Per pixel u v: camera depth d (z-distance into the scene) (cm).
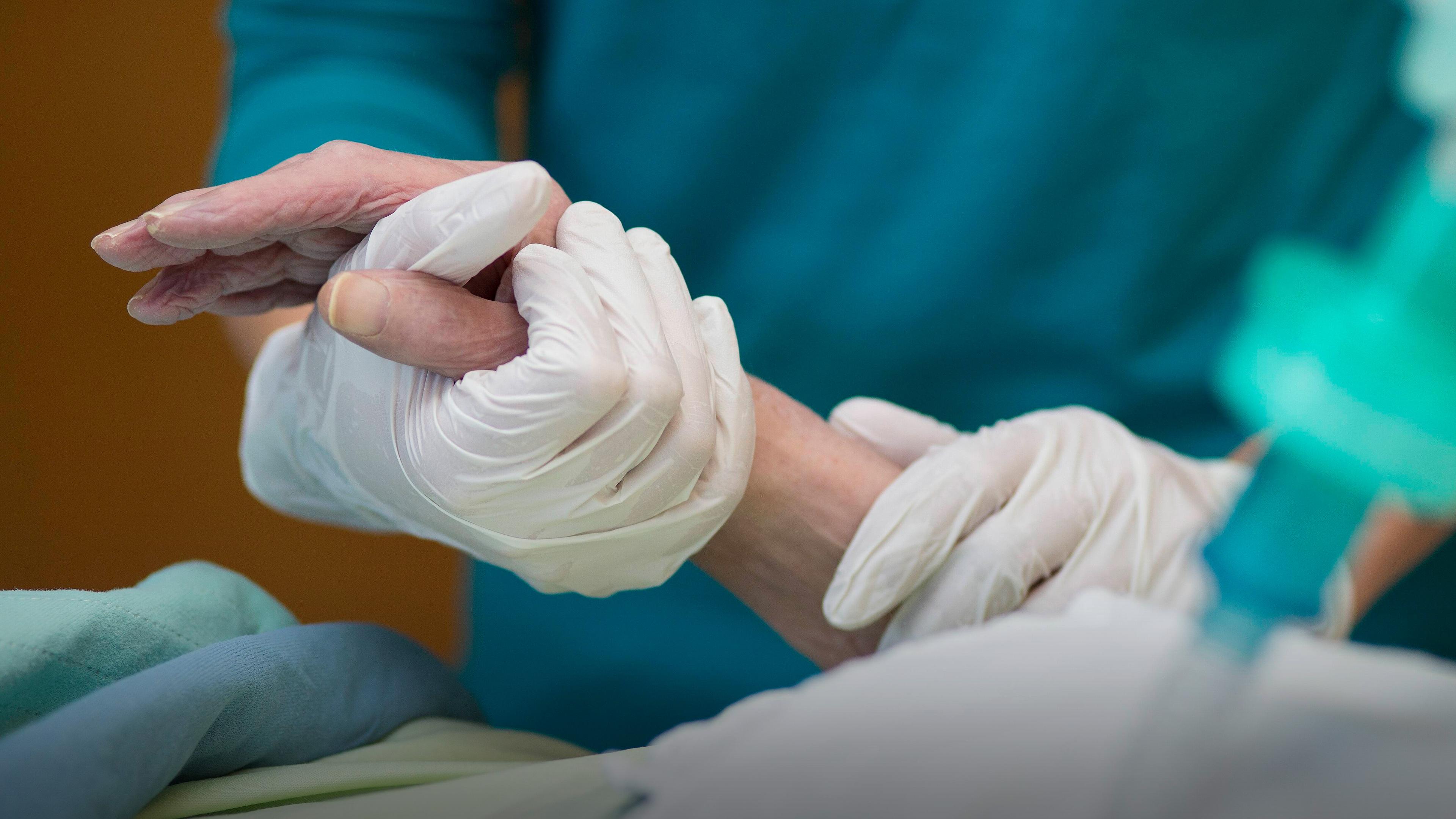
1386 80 97
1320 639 45
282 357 70
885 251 107
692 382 57
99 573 188
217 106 190
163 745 43
